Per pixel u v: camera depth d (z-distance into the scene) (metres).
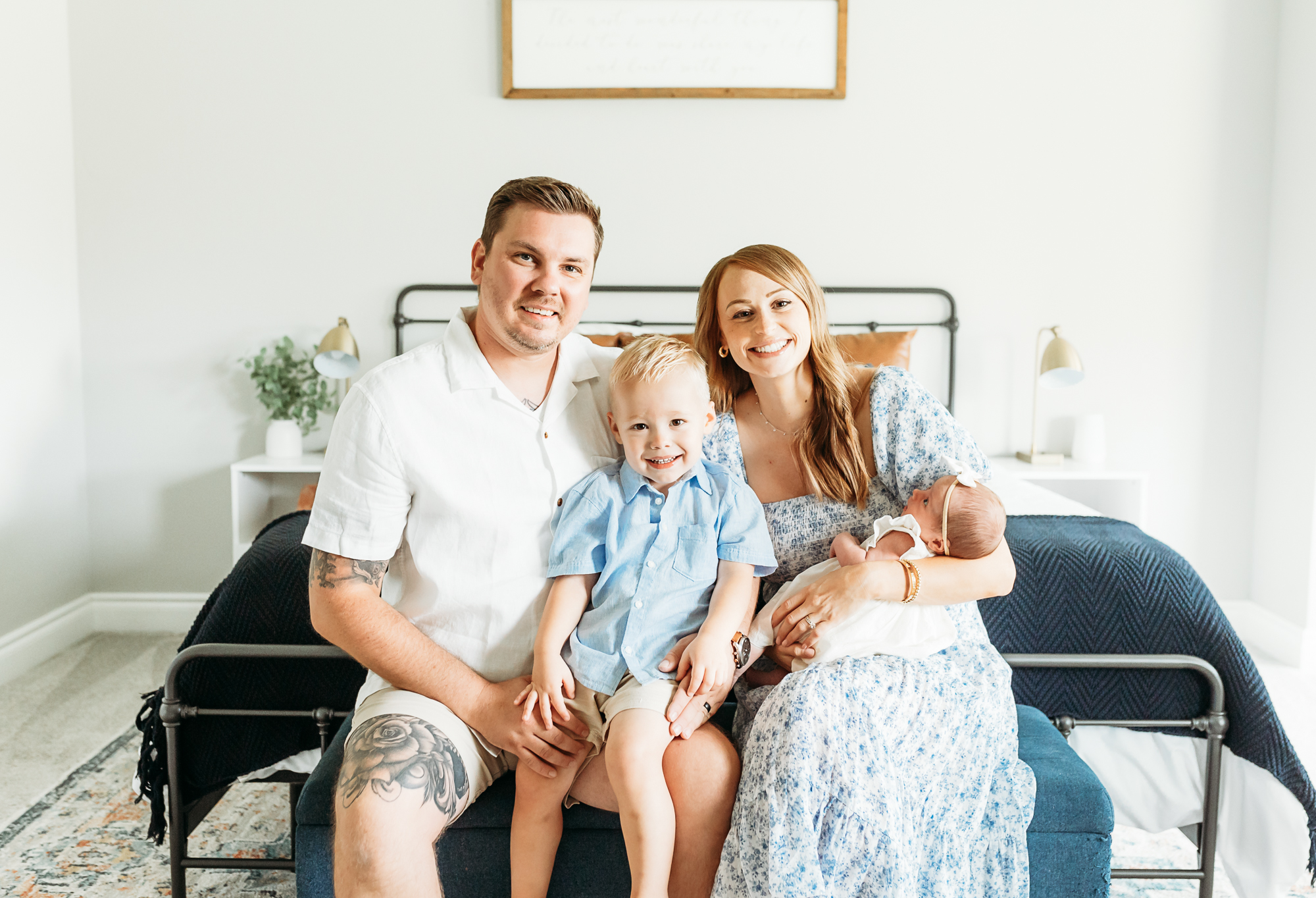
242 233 3.13
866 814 1.10
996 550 1.31
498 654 1.24
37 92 2.90
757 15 3.06
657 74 3.09
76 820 1.89
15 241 2.79
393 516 1.22
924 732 1.21
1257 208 3.12
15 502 2.79
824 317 1.38
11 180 2.77
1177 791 1.55
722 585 1.24
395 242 3.15
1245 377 3.17
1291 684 2.68
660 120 3.12
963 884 1.18
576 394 1.32
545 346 1.23
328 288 3.16
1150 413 3.20
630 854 1.08
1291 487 2.96
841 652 1.23
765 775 1.10
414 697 1.18
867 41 3.10
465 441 1.24
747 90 3.08
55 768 2.11
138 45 3.06
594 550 1.23
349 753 1.12
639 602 1.20
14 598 2.78
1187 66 3.09
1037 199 3.15
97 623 3.20
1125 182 3.13
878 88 3.12
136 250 3.13
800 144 3.14
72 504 3.10
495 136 3.12
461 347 1.26
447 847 1.22
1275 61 3.06
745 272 1.34
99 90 3.08
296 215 3.13
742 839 1.10
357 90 3.10
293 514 1.99
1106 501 3.07
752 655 1.27
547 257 1.19
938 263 3.17
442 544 1.24
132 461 3.19
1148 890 1.66
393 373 1.24
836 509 1.40
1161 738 1.55
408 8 3.07
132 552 3.21
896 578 1.25
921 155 3.14
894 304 3.20
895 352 2.95
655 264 3.18
